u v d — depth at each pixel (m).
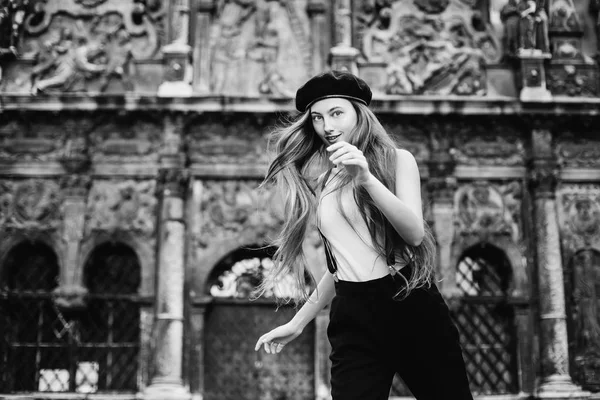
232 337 18.23
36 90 18.42
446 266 18.03
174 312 17.23
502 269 18.75
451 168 18.52
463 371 2.59
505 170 18.77
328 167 2.94
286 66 19.02
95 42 19.11
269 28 19.09
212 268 17.88
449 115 18.47
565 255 18.44
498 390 18.12
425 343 2.56
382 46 19.30
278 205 18.22
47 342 17.81
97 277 18.33
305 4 19.45
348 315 2.59
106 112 18.17
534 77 18.77
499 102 18.39
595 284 18.20
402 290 2.54
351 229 2.69
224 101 18.00
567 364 17.44
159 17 19.28
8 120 18.41
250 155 18.41
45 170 18.27
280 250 2.91
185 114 18.08
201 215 18.20
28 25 19.12
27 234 17.98
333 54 18.45
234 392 17.92
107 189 18.30
